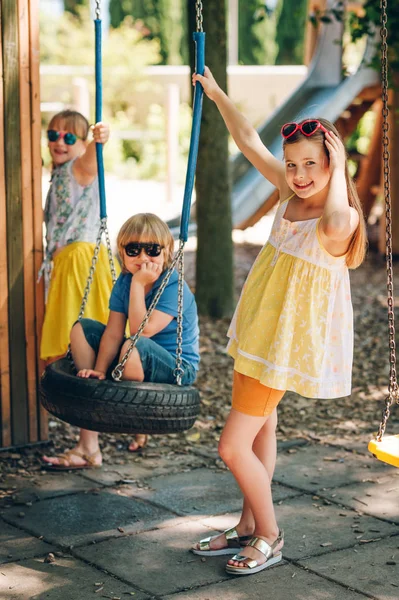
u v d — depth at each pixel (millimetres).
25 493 4418
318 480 4625
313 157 3348
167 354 3957
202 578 3533
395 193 10523
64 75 19312
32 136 4805
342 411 5855
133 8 25641
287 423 5590
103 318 4762
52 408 3768
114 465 4840
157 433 3725
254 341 3461
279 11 26594
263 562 3588
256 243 12398
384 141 3414
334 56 11109
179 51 26031
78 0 26328
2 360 4891
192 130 3717
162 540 3895
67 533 3945
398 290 9609
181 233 3699
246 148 3775
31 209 4855
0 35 4652
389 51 9141
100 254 4809
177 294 4016
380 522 4090
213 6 7340
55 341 4824
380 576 3559
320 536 3934
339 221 3250
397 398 3424
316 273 3393
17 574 3541
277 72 19797
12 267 4844
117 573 3561
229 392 6215
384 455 3184
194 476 4695
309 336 3389
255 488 3576
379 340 7695
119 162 18766
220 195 7945
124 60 19969
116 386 3646
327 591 3434
